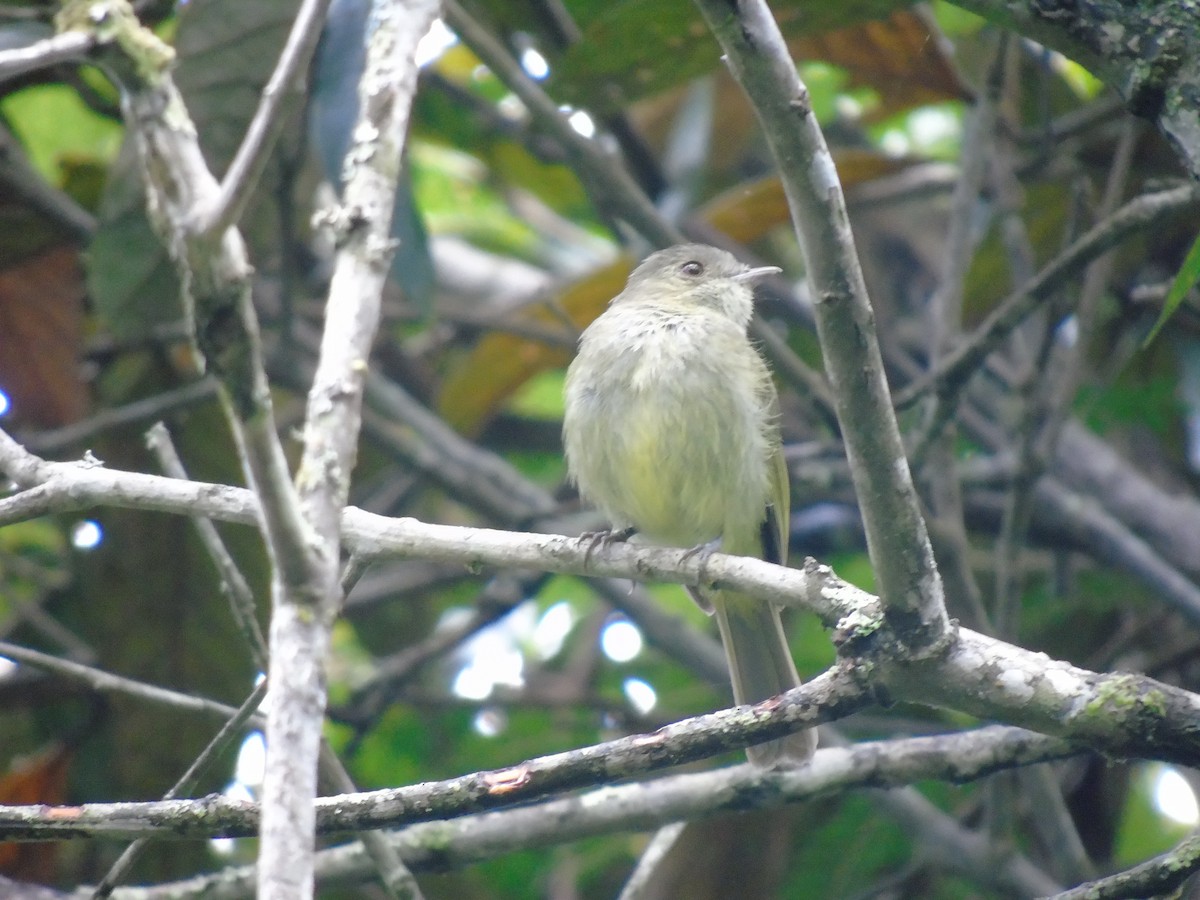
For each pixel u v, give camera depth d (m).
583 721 14.30
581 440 10.47
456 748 14.53
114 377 14.09
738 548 10.57
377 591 13.62
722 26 5.24
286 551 4.75
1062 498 12.36
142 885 12.29
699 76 10.95
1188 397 13.53
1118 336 14.11
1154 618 12.75
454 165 17.67
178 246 4.44
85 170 13.61
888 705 6.18
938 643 6.04
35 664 7.95
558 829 8.81
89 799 12.97
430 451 13.23
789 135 5.39
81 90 11.20
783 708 6.20
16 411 13.38
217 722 12.49
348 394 5.32
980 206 13.77
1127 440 14.77
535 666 16.02
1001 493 14.09
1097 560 12.55
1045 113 11.64
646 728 13.05
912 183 13.68
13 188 12.46
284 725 4.62
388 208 5.76
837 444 12.00
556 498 15.52
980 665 6.02
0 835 6.53
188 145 4.50
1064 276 9.77
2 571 14.38
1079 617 13.98
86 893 8.77
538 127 13.03
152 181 4.47
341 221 5.68
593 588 12.63
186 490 6.97
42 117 15.45
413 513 14.42
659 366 10.24
